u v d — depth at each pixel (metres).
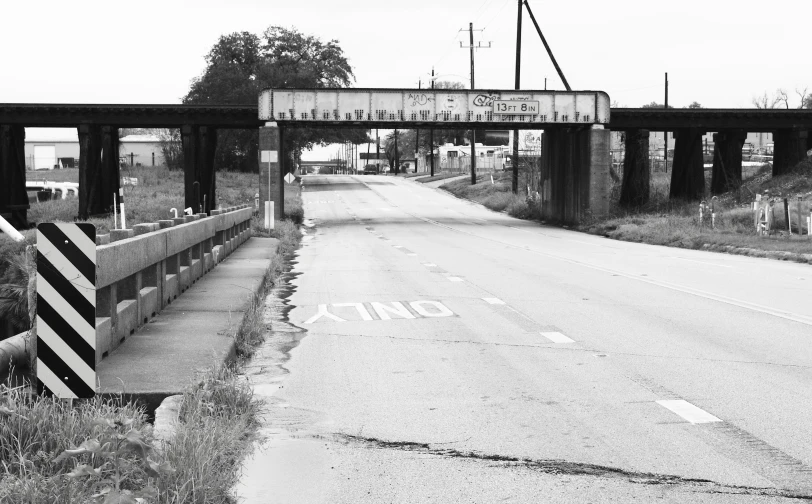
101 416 5.64
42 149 136.12
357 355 10.06
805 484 5.46
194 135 46.72
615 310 13.69
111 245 8.54
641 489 5.40
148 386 7.12
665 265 22.42
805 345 10.44
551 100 45.66
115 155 48.66
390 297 15.67
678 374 8.82
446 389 8.24
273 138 44.97
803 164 45.81
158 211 49.19
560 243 32.84
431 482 5.56
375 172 186.62
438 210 64.38
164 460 5.14
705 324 12.16
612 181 57.16
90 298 6.38
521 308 14.01
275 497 5.29
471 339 11.09
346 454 6.18
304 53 114.38
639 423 6.95
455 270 21.19
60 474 4.66
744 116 46.25
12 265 16.89
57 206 54.72
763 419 7.04
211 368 7.69
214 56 113.50
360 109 45.25
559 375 8.84
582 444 6.38
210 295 13.63
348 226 46.34
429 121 45.50
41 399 5.88
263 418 7.14
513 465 5.91
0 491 4.49
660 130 47.41
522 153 79.44
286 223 40.28
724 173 47.31
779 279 18.59
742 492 5.33
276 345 10.77
